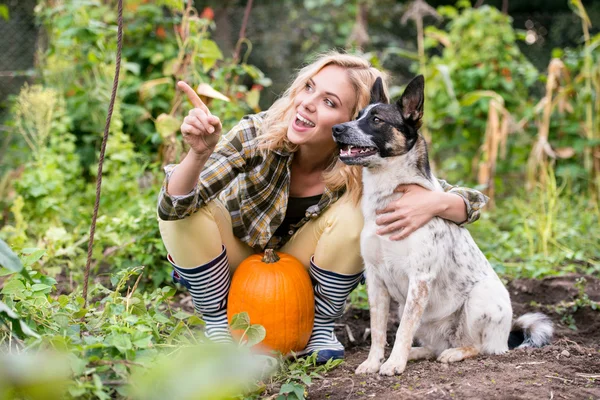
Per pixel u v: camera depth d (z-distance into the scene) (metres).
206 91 3.55
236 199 3.49
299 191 3.57
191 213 3.17
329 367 3.23
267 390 2.86
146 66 6.73
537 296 4.72
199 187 3.16
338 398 2.79
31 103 5.92
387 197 3.28
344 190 3.46
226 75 5.71
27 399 2.19
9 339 2.52
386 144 3.21
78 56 6.52
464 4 8.45
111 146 5.68
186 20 5.43
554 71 7.07
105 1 7.16
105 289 3.22
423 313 3.46
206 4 10.45
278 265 3.40
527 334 3.58
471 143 7.88
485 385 2.78
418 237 3.20
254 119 3.44
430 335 3.54
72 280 4.61
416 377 2.98
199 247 3.27
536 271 4.89
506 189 7.81
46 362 2.14
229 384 2.29
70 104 6.42
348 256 3.37
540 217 5.82
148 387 2.26
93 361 2.40
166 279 4.46
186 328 3.02
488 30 7.95
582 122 7.31
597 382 2.86
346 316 4.36
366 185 3.32
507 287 4.88
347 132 3.18
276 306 3.27
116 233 4.66
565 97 7.23
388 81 3.71
